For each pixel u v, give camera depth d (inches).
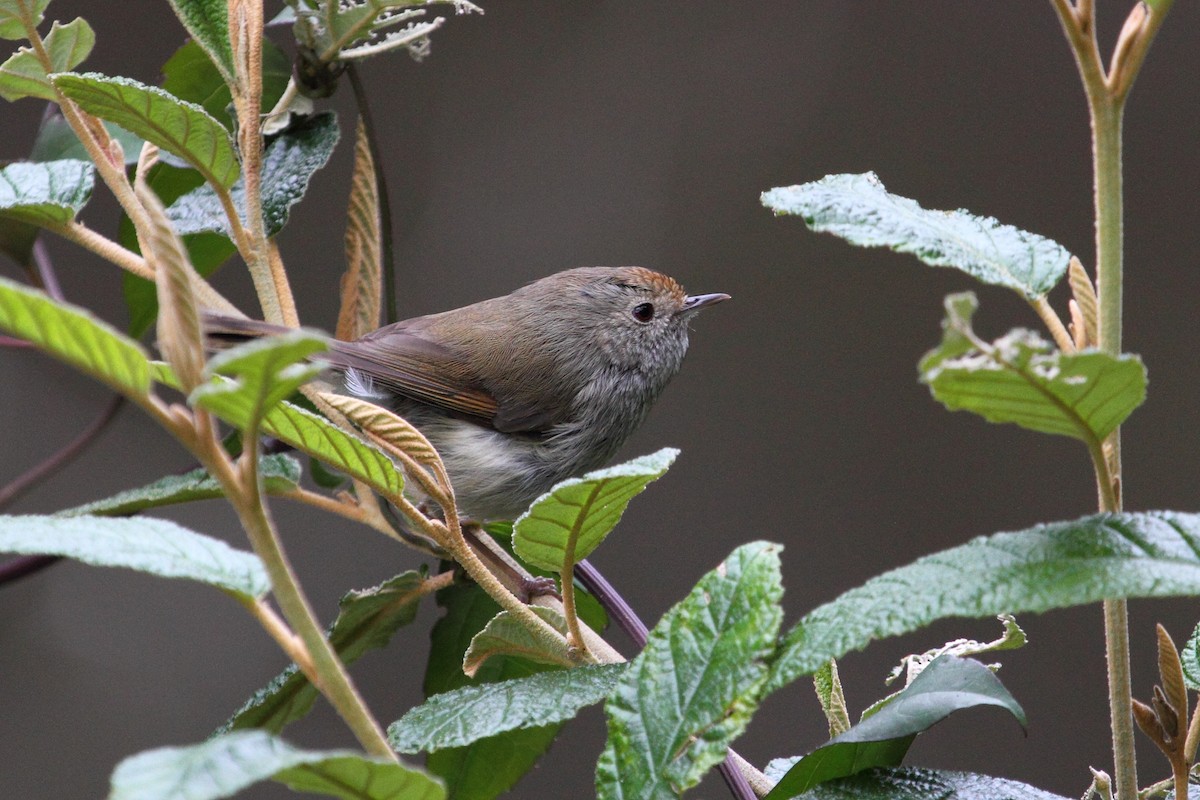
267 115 249.9
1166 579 104.7
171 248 97.7
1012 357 104.7
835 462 490.3
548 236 520.1
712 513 483.5
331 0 243.9
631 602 472.4
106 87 183.5
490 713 140.0
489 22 539.2
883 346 499.2
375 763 96.8
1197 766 155.7
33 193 205.0
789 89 526.6
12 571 267.1
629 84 534.9
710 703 117.5
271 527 104.3
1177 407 479.5
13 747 441.1
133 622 464.8
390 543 476.4
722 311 508.1
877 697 433.1
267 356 92.0
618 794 117.1
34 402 484.1
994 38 519.5
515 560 298.2
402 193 525.7
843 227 130.4
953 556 112.5
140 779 86.8
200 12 210.2
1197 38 508.7
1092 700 431.5
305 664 108.4
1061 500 473.4
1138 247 499.5
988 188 508.7
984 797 136.0
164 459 483.8
